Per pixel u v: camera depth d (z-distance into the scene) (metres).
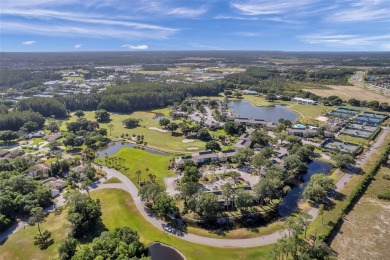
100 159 158.25
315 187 112.44
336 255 84.44
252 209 109.38
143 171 141.75
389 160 152.88
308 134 196.50
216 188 122.12
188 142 187.75
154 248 89.25
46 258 85.06
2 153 162.50
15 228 99.38
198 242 91.69
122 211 108.19
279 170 129.00
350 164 146.38
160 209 101.38
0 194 105.50
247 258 84.12
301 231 88.81
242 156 146.25
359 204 111.62
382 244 89.62
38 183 122.00
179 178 133.62
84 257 75.38
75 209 98.00
